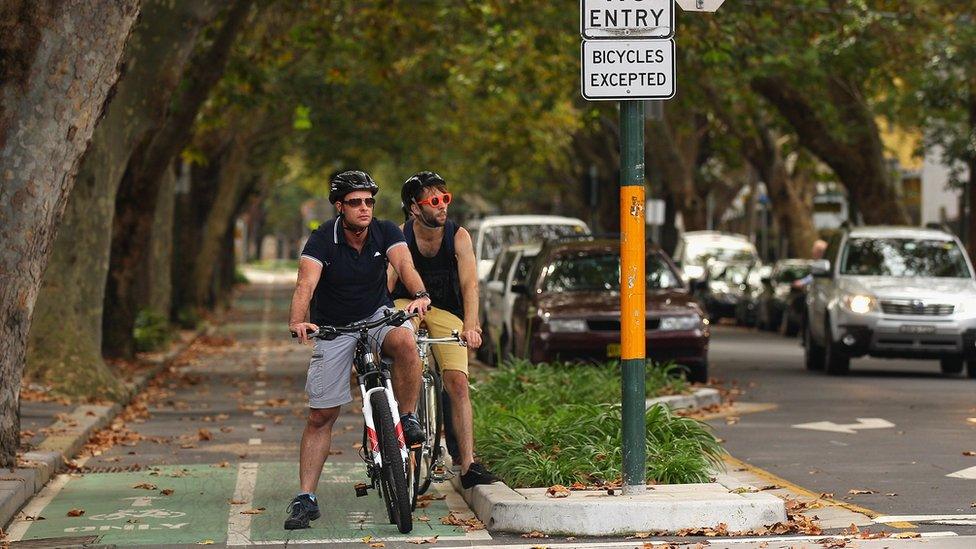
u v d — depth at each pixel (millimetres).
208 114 92125
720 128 124625
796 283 101250
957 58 89438
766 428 45281
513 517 27344
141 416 51344
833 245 70750
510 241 83188
